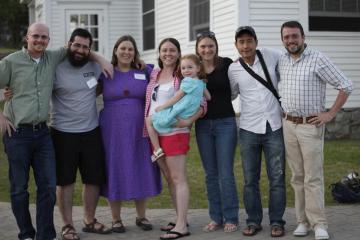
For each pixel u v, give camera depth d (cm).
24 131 563
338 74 572
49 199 585
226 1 1294
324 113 581
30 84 559
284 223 632
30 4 2700
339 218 685
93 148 616
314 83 577
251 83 603
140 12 1983
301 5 1252
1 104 1769
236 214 644
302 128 584
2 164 1087
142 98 631
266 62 603
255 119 607
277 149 608
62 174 605
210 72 613
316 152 584
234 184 637
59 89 596
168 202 789
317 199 593
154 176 637
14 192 577
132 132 621
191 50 1503
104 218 713
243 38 595
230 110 623
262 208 703
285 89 587
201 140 634
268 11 1240
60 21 1984
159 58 626
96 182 621
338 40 1277
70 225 625
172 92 610
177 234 621
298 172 607
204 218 703
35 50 557
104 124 626
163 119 600
